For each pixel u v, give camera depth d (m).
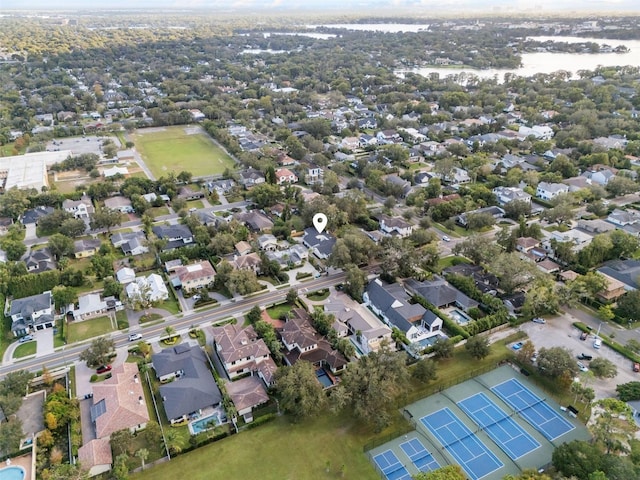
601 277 138.62
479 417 99.00
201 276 144.12
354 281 138.25
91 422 97.00
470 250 154.75
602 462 80.00
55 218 178.38
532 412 100.12
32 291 140.75
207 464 88.00
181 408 97.69
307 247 170.38
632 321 128.50
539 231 169.00
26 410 100.75
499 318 125.25
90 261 160.12
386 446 92.25
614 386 105.50
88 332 125.88
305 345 114.25
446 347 112.38
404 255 147.75
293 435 94.50
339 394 94.62
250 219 185.00
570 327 127.06
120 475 82.56
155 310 135.12
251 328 121.56
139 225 186.00
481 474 86.56
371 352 105.75
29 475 86.44
